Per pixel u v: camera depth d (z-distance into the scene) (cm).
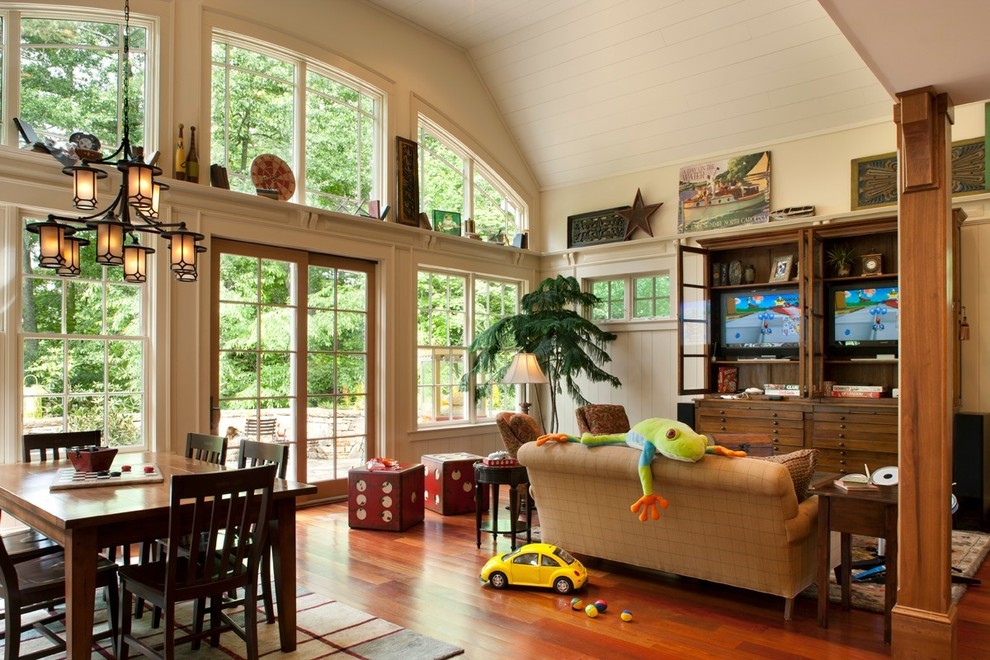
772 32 578
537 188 811
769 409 579
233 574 263
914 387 272
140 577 266
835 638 305
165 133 489
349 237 607
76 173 283
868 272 574
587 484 386
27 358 431
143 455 395
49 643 302
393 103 653
